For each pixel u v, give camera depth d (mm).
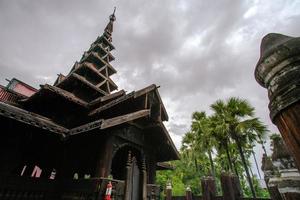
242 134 17859
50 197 6672
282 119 1036
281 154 2744
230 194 9078
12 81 14930
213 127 19016
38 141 7270
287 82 1036
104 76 14141
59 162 7500
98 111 7977
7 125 6094
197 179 27641
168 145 8914
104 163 6262
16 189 5895
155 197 8070
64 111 9539
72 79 11312
